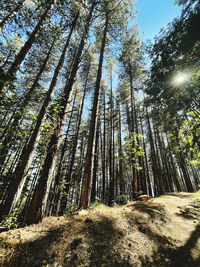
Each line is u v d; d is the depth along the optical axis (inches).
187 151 191.9
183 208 200.2
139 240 113.5
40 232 114.3
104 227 127.0
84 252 94.2
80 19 277.4
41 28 227.6
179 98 167.5
